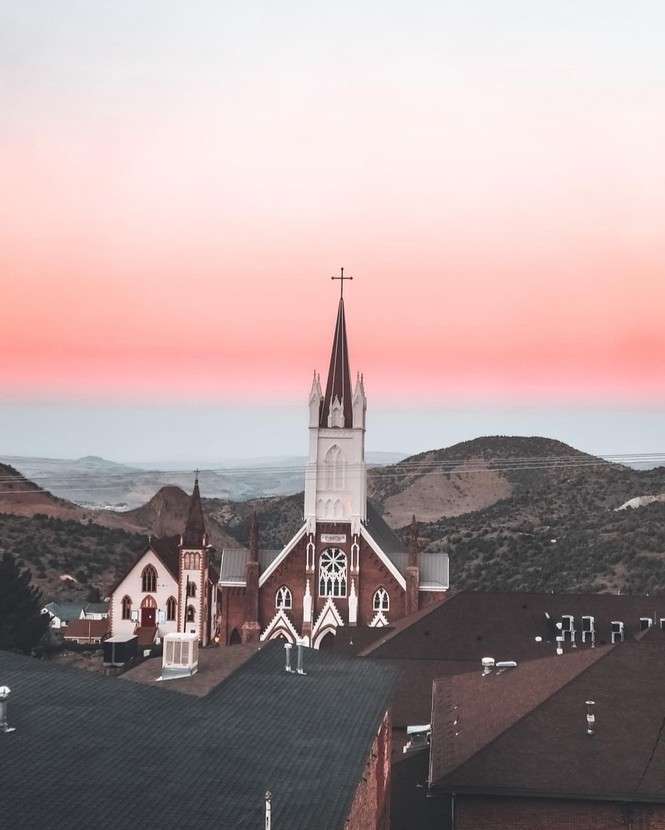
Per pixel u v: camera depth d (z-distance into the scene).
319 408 165.50
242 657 71.69
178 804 43.56
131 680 63.16
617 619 127.38
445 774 64.12
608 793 62.50
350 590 162.25
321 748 53.06
